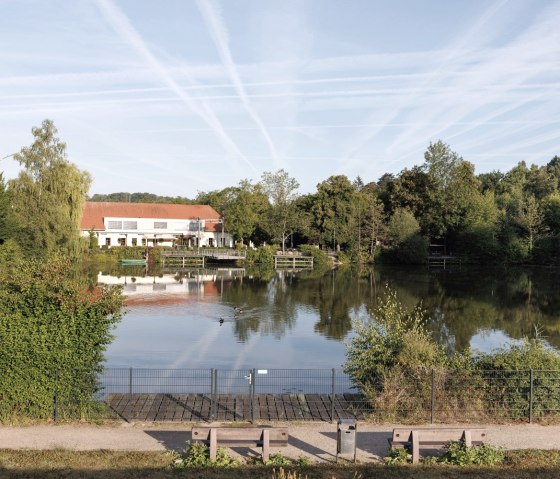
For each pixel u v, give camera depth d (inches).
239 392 895.1
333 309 1849.2
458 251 3993.6
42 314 671.1
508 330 1539.1
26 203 2396.7
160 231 4375.0
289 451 588.1
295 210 4165.8
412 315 1758.1
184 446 594.6
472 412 697.6
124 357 1179.9
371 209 4030.5
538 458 566.3
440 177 4141.2
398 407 704.4
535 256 3757.4
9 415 657.0
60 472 518.6
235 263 3951.8
